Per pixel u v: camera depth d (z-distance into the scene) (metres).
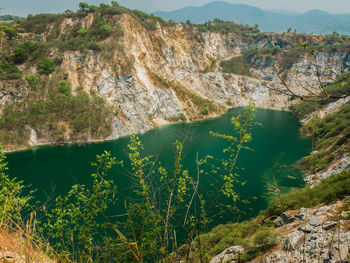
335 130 62.91
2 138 77.44
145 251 6.29
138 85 118.25
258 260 15.77
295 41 199.25
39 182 52.59
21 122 82.75
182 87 147.50
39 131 85.12
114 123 97.25
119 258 6.53
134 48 128.75
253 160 65.75
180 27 171.75
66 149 79.62
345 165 44.28
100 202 7.82
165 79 140.12
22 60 99.94
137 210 6.84
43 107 87.44
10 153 75.06
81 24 124.75
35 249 6.64
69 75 104.94
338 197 23.52
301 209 24.53
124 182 42.97
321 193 25.33
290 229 21.03
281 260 14.14
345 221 14.17
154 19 158.88
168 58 150.12
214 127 94.44
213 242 19.53
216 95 166.75
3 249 5.93
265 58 184.75
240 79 179.12
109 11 130.50
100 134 90.88
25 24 122.50
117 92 110.25
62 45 109.19
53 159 69.44
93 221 7.52
